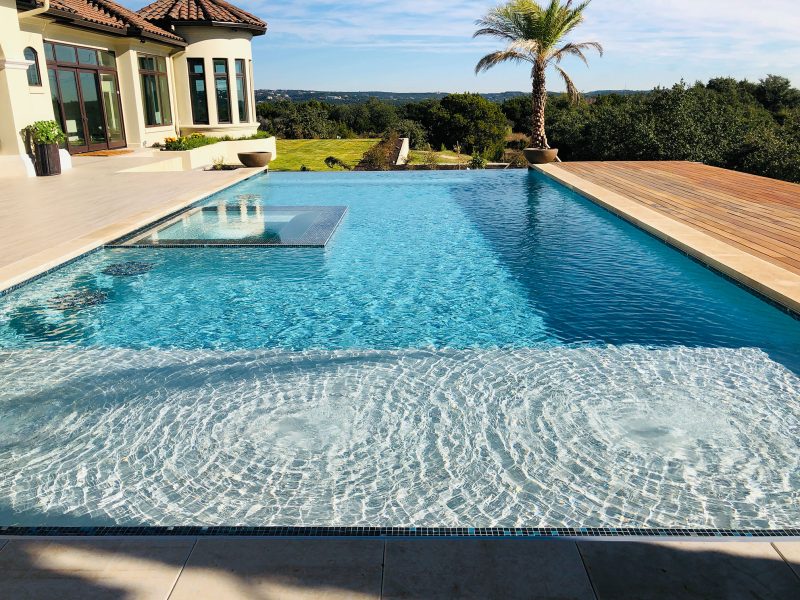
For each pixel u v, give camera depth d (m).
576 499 2.84
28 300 5.83
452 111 42.91
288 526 2.54
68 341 4.89
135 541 2.30
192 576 2.10
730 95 37.66
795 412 3.70
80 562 2.18
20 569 2.14
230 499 2.86
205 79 19.84
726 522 2.66
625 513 2.73
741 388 4.02
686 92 22.17
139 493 2.91
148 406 3.81
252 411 3.73
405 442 3.37
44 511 2.77
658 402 3.82
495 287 6.29
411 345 4.80
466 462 3.16
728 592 2.03
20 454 3.28
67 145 14.60
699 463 3.15
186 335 5.01
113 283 6.35
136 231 8.12
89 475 3.07
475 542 2.29
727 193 10.58
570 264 7.11
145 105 17.88
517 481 2.99
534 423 3.57
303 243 7.84
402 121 40.06
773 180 12.34
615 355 4.58
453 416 3.66
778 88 40.69
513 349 4.70
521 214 10.20
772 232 7.41
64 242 7.07
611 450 3.27
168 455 3.26
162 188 11.41
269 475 3.06
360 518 2.70
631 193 10.80
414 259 7.33
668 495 2.87
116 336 4.99
